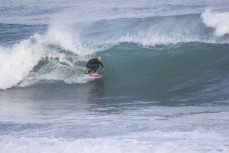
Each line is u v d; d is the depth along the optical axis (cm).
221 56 8119
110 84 7412
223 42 8681
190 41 8725
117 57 8350
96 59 7531
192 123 4750
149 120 5009
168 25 9806
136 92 6900
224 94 6384
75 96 6894
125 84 7356
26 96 7125
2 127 4931
